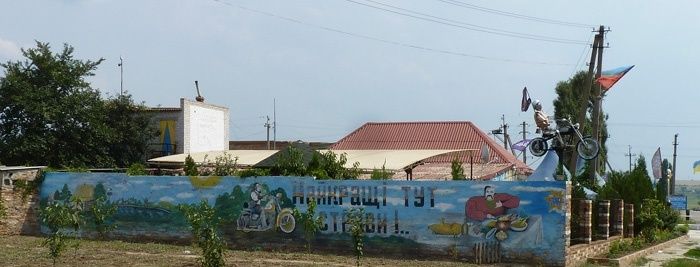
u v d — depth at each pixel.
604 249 24.12
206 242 17.56
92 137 41.34
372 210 21.72
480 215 20.31
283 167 24.73
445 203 20.80
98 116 41.69
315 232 22.42
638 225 31.16
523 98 26.56
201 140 45.00
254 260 20.11
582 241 22.64
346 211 22.08
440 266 19.47
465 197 20.55
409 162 27.22
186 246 23.94
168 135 43.38
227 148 47.94
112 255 21.00
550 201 19.52
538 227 19.58
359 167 26.53
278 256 21.27
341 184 22.22
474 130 49.84
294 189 22.92
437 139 49.94
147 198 25.33
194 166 27.73
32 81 40.88
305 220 22.17
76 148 41.34
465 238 20.45
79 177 26.70
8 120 40.34
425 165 39.62
